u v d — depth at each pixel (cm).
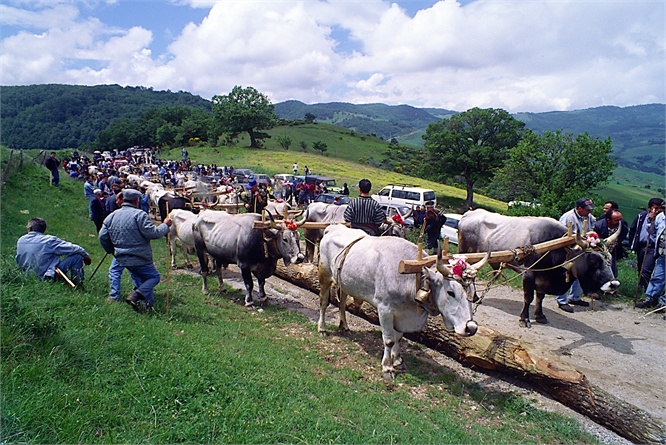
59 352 424
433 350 684
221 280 918
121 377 421
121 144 11612
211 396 418
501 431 476
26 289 557
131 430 353
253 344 608
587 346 723
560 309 906
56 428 335
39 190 1794
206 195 1617
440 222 1373
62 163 3588
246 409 407
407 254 577
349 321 799
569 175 2620
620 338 759
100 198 1305
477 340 613
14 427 324
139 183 2153
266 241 793
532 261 767
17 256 645
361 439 400
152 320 598
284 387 473
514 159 2792
